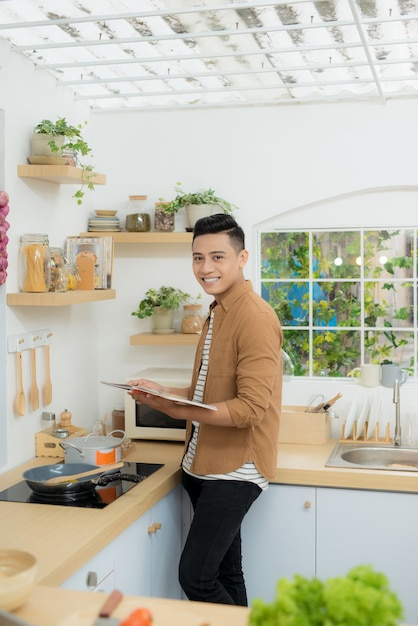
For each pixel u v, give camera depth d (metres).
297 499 3.24
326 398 3.89
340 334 4.03
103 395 4.14
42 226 3.50
